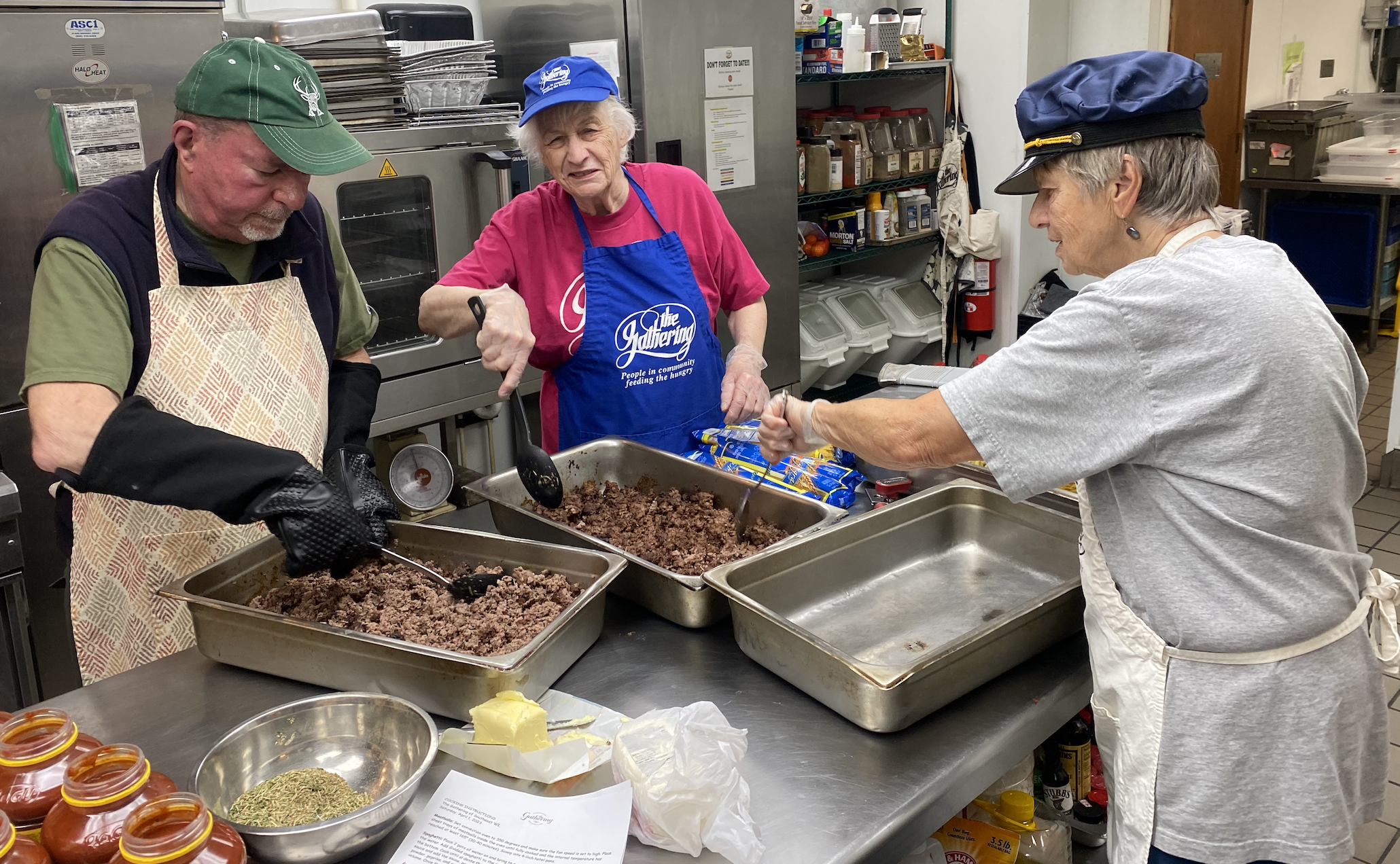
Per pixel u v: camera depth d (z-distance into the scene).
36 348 1.35
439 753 1.18
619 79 3.09
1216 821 1.10
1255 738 1.08
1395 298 5.83
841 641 1.44
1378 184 5.23
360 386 1.77
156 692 1.33
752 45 3.36
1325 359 1.02
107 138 2.21
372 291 2.66
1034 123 1.13
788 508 1.66
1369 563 1.16
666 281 2.03
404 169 2.60
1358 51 6.82
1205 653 1.09
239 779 1.12
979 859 1.51
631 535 1.64
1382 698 1.18
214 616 1.33
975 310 4.67
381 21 2.58
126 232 1.44
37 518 2.24
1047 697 1.29
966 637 1.21
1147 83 1.06
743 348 2.07
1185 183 1.07
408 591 1.41
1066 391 1.06
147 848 0.81
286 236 1.59
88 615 1.59
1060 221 1.15
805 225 4.17
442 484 2.45
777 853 1.02
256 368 1.56
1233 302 1.01
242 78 1.30
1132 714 1.15
